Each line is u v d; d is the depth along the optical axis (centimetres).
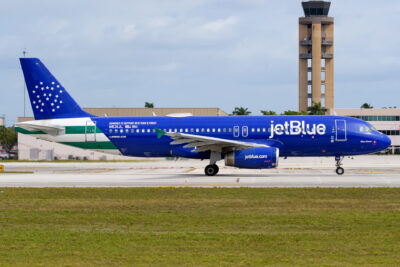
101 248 5400
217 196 9231
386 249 5294
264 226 6475
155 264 4781
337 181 11938
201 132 14575
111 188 10700
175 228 6412
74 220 7025
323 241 5644
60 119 15400
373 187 10388
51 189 10588
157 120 14950
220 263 4800
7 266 4728
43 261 4919
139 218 7112
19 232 6238
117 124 15050
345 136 14175
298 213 7369
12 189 10662
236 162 13600
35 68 15425
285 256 5044
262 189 10175
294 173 14938
